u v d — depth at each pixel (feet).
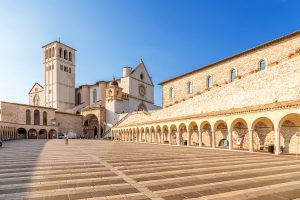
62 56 303.68
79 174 38.60
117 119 254.88
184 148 101.14
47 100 298.56
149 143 148.46
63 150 87.76
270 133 90.79
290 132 83.25
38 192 27.68
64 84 301.84
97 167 45.98
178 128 126.11
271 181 33.63
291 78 84.43
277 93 85.76
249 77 104.94
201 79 162.20
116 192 27.66
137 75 292.81
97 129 273.75
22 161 54.90
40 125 236.02
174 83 188.75
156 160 57.21
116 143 148.15
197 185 31.09
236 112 89.40
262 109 79.82
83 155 68.85
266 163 52.54
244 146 101.55
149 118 176.14
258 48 124.36
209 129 120.88
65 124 264.31
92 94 312.91
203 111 118.01
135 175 37.78
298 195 26.68
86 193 27.25
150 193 27.27
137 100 288.71
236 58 137.08
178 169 43.86
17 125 215.51
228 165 49.26
